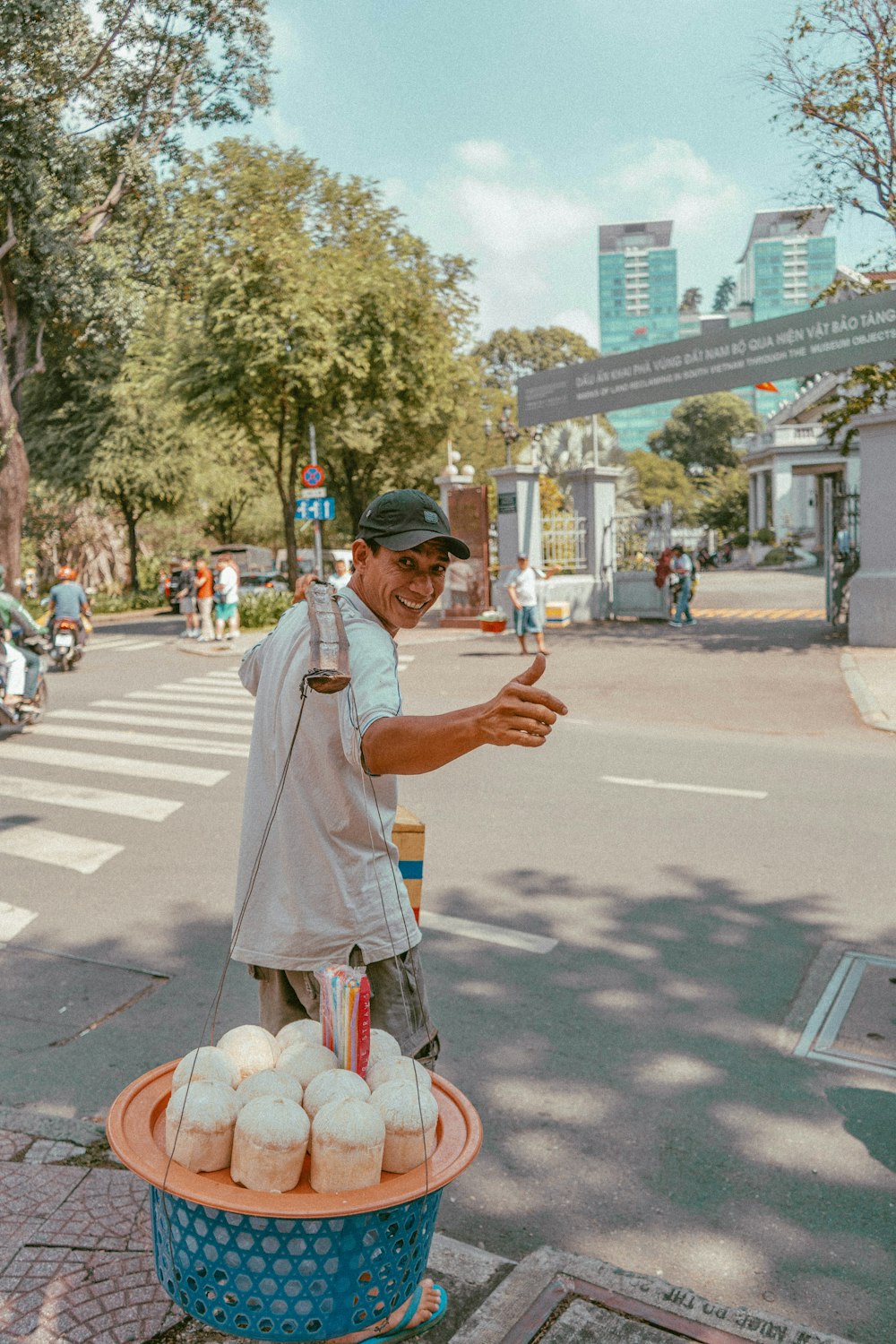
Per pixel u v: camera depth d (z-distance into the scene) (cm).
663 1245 309
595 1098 390
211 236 2425
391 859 248
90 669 1828
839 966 498
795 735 1052
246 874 244
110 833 747
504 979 491
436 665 1670
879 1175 339
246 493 4688
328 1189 186
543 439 5209
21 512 2275
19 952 538
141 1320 261
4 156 1933
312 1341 193
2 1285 273
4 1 1825
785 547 5044
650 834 715
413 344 2488
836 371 1725
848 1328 273
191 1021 456
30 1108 386
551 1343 257
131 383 3188
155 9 2194
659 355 1989
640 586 2391
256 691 260
